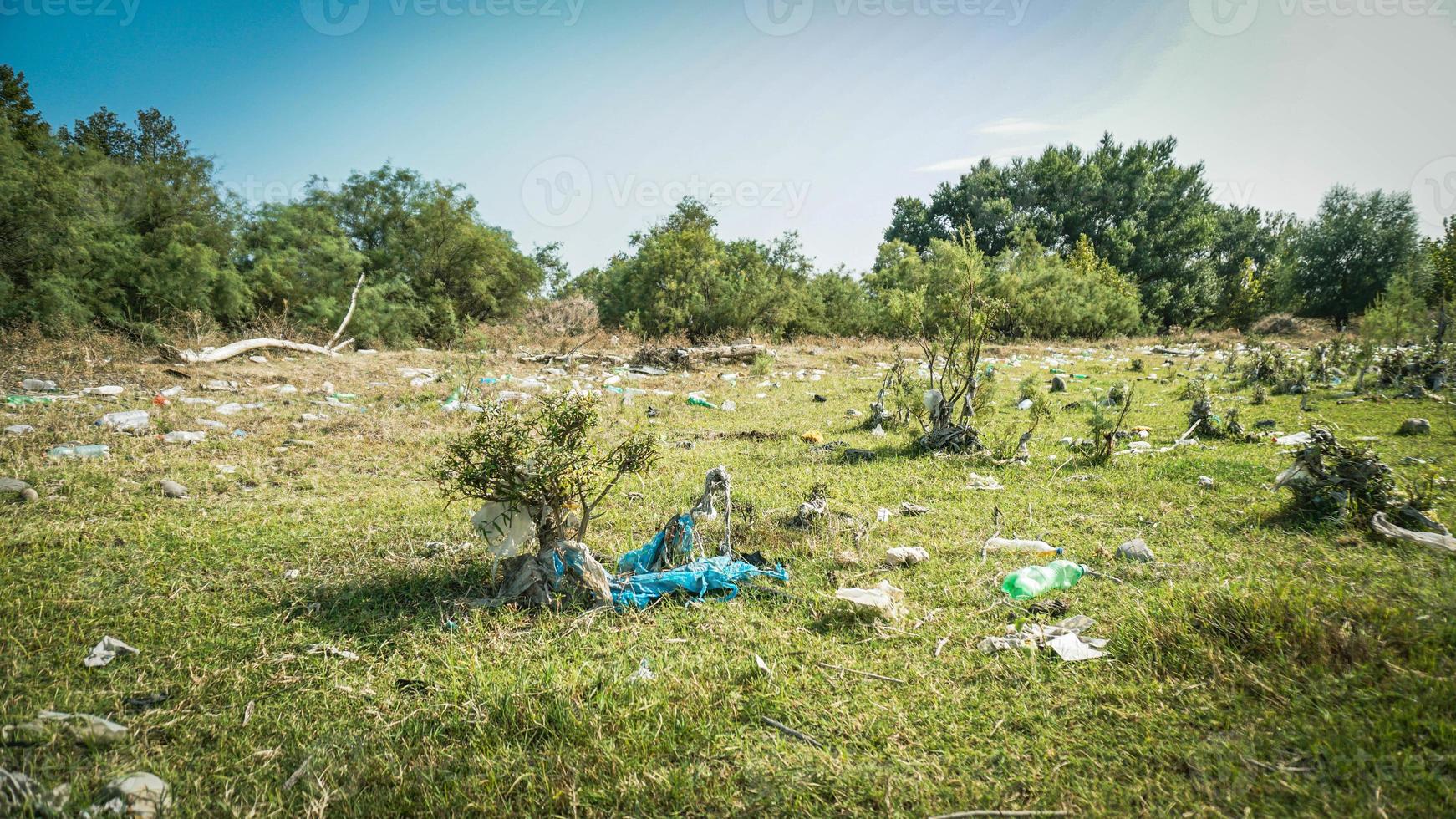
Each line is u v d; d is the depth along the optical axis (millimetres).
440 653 4082
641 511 6633
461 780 3057
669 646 4156
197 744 3330
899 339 27219
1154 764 2977
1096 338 33625
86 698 3604
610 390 14867
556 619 4480
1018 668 3746
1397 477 6070
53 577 5000
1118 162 46594
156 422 9852
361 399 12945
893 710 3459
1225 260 48688
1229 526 5785
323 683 3838
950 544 5680
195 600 4758
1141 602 4340
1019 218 46281
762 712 3500
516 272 28156
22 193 15227
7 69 20531
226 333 18562
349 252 22031
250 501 6988
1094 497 6809
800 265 30719
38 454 8062
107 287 16828
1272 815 2609
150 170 19094
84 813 2744
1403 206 39812
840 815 2799
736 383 16875
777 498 6992
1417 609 3807
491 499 4777
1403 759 2791
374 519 6453
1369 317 17750
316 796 2971
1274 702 3250
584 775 3061
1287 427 10039
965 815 2732
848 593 4512
